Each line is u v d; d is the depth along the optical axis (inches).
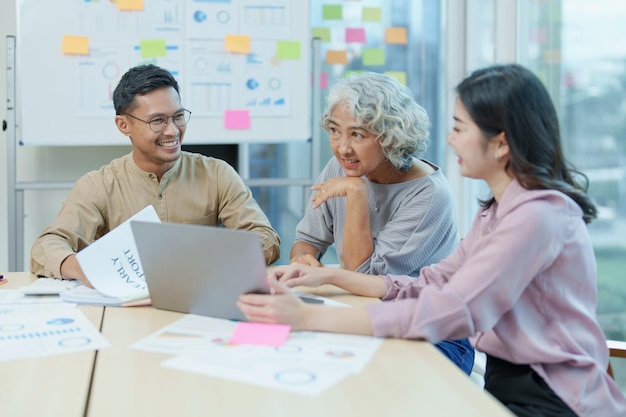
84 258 58.7
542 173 47.1
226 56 106.3
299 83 108.7
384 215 70.2
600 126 86.4
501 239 45.7
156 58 104.6
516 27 106.2
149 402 34.7
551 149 47.8
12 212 105.6
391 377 38.2
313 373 38.7
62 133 104.3
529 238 45.1
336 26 117.0
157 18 104.3
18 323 49.2
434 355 42.1
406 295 57.1
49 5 102.4
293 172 118.9
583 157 90.5
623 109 81.7
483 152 48.4
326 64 117.3
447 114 121.0
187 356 41.7
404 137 63.7
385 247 66.4
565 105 94.5
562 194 47.1
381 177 70.0
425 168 70.7
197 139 107.0
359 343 44.3
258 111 108.0
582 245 47.4
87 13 103.1
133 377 38.2
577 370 46.9
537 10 101.7
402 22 119.5
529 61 104.7
